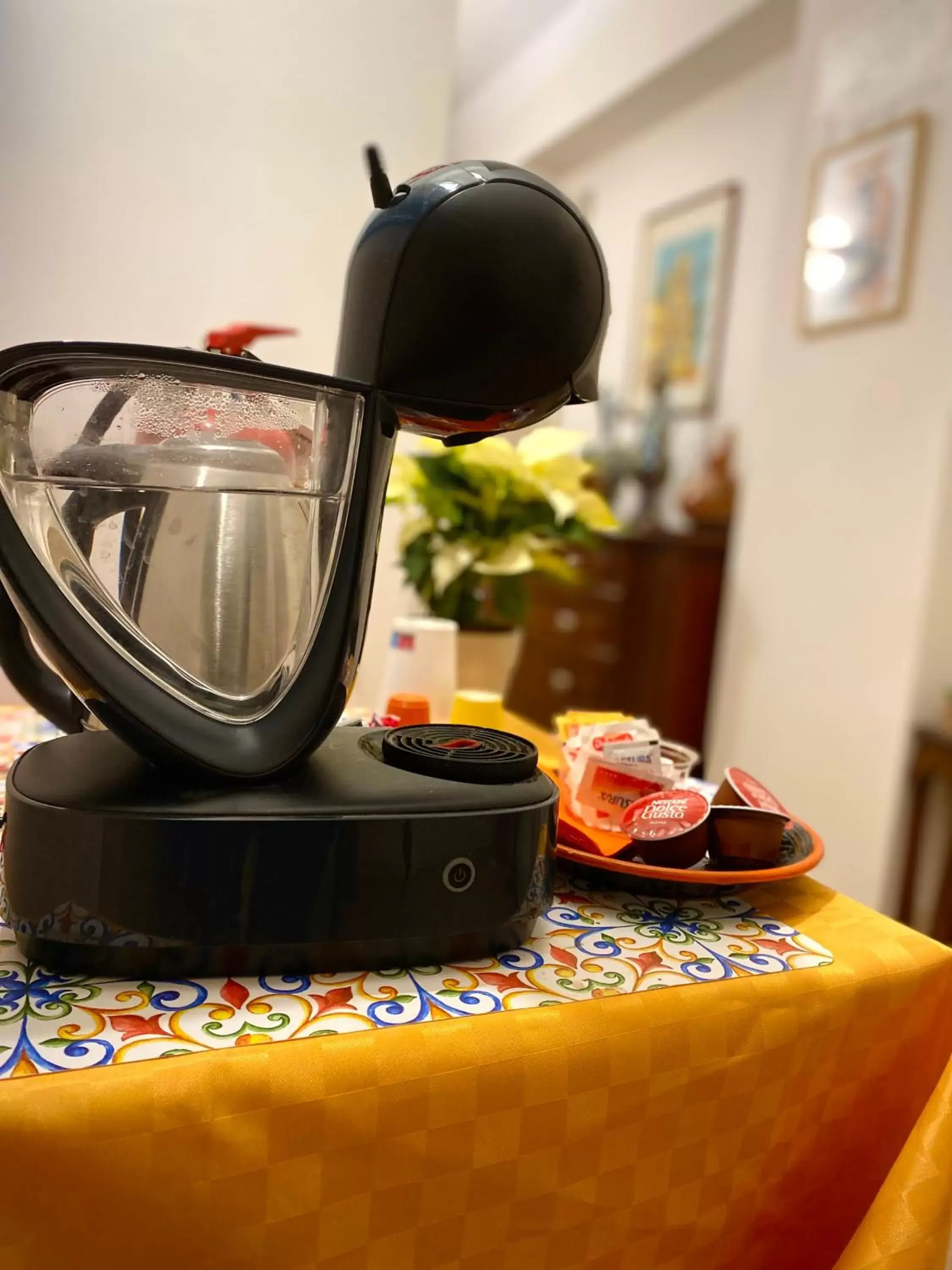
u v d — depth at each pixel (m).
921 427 1.68
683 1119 0.41
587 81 2.98
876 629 1.78
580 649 2.88
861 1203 0.50
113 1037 0.35
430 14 1.25
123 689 0.39
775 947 0.48
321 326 1.27
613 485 3.22
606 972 0.44
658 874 0.51
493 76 3.62
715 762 2.25
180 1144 0.32
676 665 2.50
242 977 0.40
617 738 0.62
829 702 1.90
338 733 0.52
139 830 0.37
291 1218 0.34
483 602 1.12
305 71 1.21
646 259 3.11
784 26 2.31
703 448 2.84
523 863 0.44
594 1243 0.40
